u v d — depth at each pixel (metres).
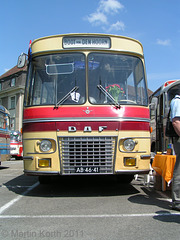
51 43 6.58
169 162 5.84
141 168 6.08
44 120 6.05
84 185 7.92
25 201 5.82
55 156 5.94
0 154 13.32
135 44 6.82
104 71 6.43
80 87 6.24
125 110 6.13
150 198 6.04
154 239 3.58
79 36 6.57
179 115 4.67
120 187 7.53
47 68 6.48
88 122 5.97
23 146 6.34
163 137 10.68
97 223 4.25
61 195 6.46
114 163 5.92
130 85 6.49
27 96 6.50
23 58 6.89
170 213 4.78
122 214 4.73
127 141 6.02
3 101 46.44
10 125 15.34
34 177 9.83
